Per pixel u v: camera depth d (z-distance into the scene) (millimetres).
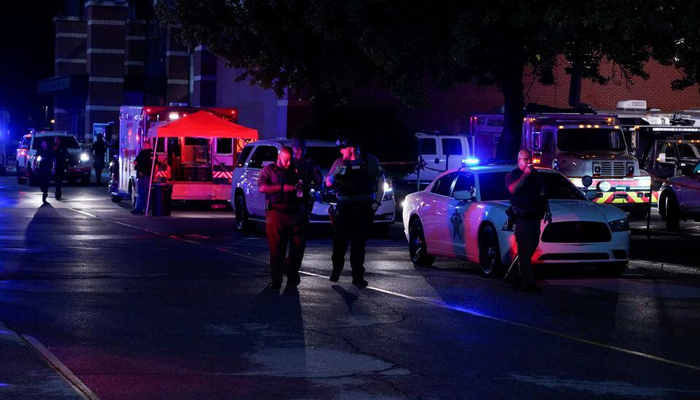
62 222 24484
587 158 27781
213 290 13188
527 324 10977
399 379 8117
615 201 27844
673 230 24250
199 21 34031
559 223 14664
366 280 14688
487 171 16141
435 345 9641
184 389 7660
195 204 33938
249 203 22672
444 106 44188
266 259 17203
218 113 31188
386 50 25531
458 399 7492
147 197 28344
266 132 45219
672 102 47344
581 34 22984
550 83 28438
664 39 22656
